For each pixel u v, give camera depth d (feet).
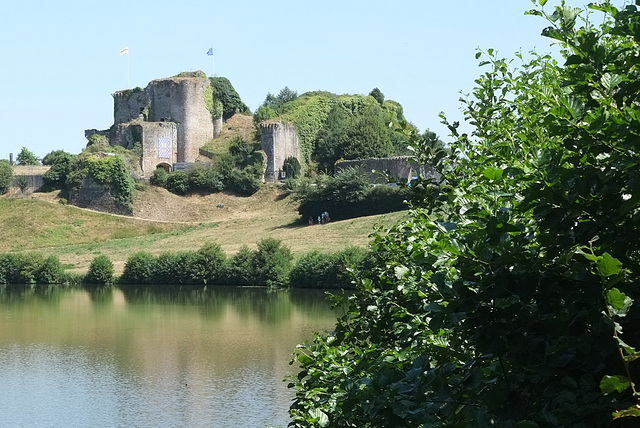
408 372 18.83
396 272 22.15
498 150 19.74
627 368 13.57
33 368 125.39
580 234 15.14
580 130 15.60
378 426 20.18
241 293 213.66
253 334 149.18
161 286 237.66
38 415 97.60
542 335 15.49
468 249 16.33
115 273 252.21
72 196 331.98
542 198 15.56
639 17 15.58
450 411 17.19
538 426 14.52
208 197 338.95
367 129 368.07
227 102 400.47
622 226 15.08
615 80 15.69
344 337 28.12
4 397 106.22
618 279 13.62
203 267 236.63
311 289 216.95
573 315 15.29
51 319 175.01
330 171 377.09
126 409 99.50
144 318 173.88
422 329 23.24
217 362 125.29
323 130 391.45
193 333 152.76
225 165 346.54
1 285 248.52
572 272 15.38
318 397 26.99
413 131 25.94
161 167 364.79
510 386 16.30
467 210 17.39
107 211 326.03
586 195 15.02
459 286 16.01
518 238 16.21
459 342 18.28
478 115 27.53
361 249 215.72
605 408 14.33
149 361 128.47
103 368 124.57
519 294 15.44
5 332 159.22
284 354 130.00
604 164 15.67
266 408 97.55
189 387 109.70
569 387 14.93
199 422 92.48
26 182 343.26
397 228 28.32
